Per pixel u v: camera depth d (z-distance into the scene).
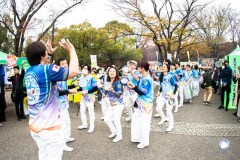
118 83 6.24
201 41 28.52
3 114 8.70
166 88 7.21
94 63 15.77
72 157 5.32
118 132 6.38
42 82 2.84
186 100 13.19
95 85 7.04
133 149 5.79
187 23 23.27
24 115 9.19
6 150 5.78
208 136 6.77
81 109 7.44
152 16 21.94
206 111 10.51
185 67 13.68
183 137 6.70
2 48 22.88
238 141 6.30
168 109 7.25
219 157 5.23
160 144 6.12
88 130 7.28
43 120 2.87
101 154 5.49
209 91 12.41
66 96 5.76
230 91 10.58
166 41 22.70
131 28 23.31
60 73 2.81
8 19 18.59
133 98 7.82
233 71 10.52
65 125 5.68
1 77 8.72
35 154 5.52
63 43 2.93
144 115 5.82
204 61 31.44
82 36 32.12
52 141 2.90
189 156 5.31
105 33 32.25
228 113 10.02
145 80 5.79
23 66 9.12
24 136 6.91
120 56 39.31
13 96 8.87
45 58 2.98
